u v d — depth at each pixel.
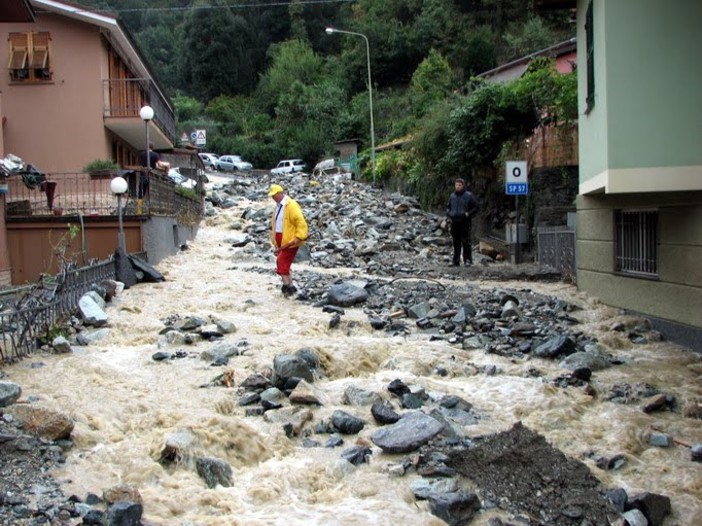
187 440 5.77
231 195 30.50
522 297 11.99
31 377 7.65
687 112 8.79
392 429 6.19
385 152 36.56
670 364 8.69
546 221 16.84
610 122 8.88
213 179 39.62
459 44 54.53
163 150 31.20
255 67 74.06
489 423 6.65
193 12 71.75
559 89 18.22
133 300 11.77
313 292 12.41
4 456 5.43
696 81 8.77
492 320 10.45
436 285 12.98
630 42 8.84
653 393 7.53
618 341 9.60
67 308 10.05
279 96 64.06
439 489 5.25
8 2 14.67
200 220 23.06
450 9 58.66
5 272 13.77
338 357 8.41
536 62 20.12
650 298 10.44
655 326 10.27
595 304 11.77
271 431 6.34
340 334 9.83
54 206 15.73
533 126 19.42
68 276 10.22
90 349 9.02
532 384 7.70
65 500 4.89
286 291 12.30
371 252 18.11
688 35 8.76
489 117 19.62
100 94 19.64
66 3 18.84
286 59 67.56
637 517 4.98
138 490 5.09
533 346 9.20
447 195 23.58
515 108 19.45
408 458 5.80
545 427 6.61
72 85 19.56
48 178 17.80
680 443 6.32
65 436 5.86
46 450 5.60
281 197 12.25
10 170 13.70
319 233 21.25
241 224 22.89
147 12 82.31
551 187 17.03
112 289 11.77
